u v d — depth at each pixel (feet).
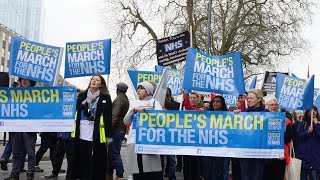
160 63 47.29
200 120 27.40
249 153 27.07
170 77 44.06
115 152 33.45
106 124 27.45
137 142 26.71
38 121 29.76
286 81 37.14
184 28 104.01
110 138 27.61
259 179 27.37
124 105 33.45
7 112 29.96
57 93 29.71
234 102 44.70
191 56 30.19
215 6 104.58
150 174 25.98
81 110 27.84
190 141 27.32
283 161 28.22
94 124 27.32
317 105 45.75
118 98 33.55
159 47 47.37
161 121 27.14
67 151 32.99
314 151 34.01
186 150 27.25
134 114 27.07
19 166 30.53
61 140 35.22
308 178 34.45
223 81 29.91
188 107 35.78
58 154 35.53
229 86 29.81
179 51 46.93
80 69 35.12
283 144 26.78
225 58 30.04
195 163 31.40
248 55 107.76
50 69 31.24
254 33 105.09
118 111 33.19
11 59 30.96
